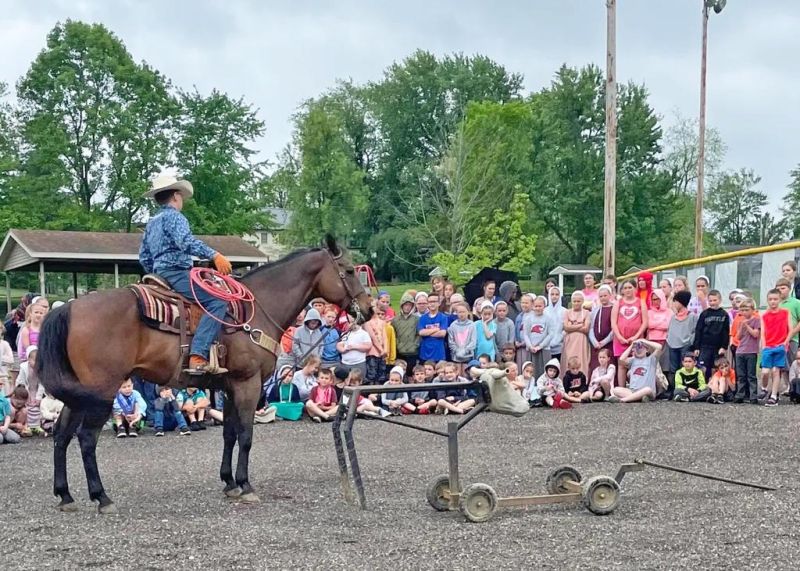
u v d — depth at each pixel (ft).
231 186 162.81
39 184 146.20
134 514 22.91
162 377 24.17
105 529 21.09
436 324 48.80
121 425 38.55
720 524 21.35
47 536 20.40
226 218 161.38
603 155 204.74
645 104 209.15
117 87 152.46
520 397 23.25
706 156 239.91
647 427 38.78
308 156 210.79
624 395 48.67
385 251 237.86
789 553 18.70
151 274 24.76
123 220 155.02
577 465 30.01
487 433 38.14
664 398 49.96
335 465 30.68
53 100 148.66
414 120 245.86
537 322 49.73
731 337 49.34
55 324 22.65
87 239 114.42
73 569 17.70
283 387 44.24
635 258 205.77
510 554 18.66
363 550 19.01
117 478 28.58
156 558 18.43
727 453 31.86
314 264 27.30
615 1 71.10
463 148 181.47
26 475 29.30
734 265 71.31
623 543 19.57
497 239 161.58
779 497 24.52
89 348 22.80
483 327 48.73
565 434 37.32
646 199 202.49
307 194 210.79
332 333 46.14
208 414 42.63
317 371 45.57
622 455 31.86
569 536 20.27
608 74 72.08
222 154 163.12
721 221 308.81
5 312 148.77
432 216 197.57
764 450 32.40
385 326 48.14
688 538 19.98
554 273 191.01
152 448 35.35
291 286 26.76
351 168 215.31
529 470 29.19
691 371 48.70
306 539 20.02
